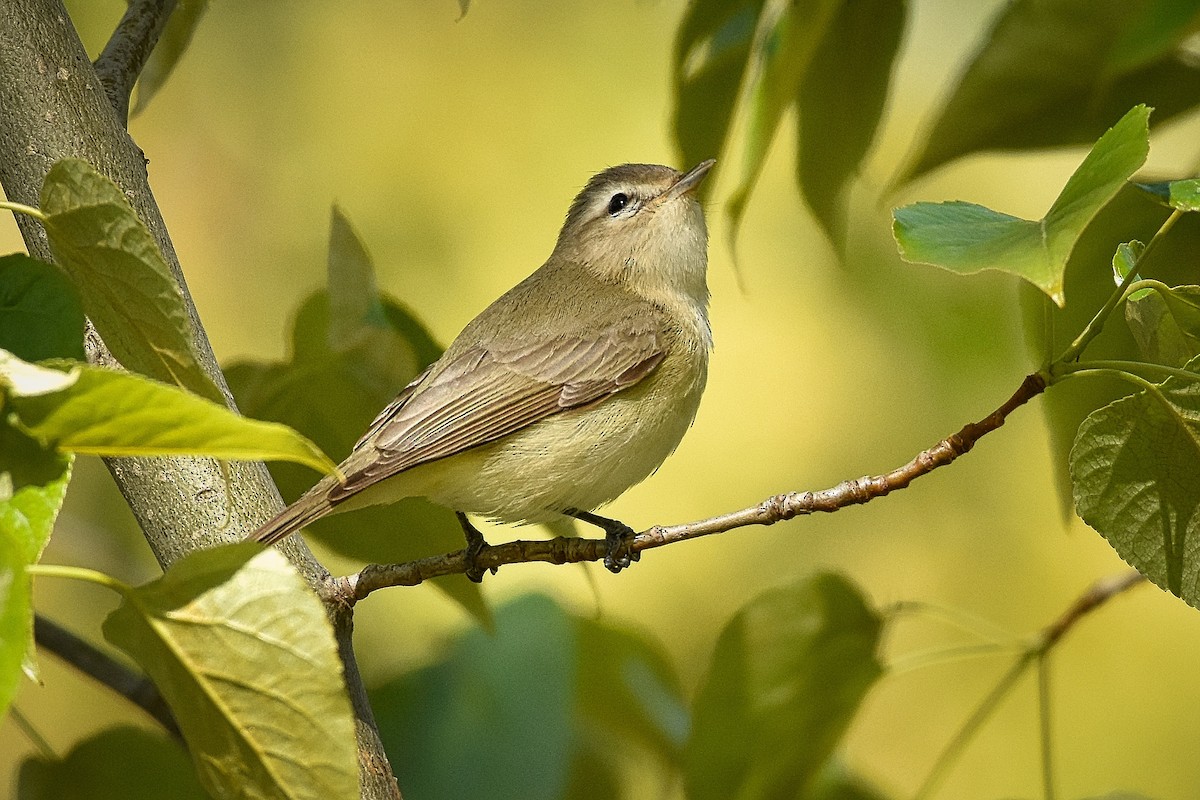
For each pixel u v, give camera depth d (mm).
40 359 5031
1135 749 13500
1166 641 13656
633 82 14883
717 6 9078
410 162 14656
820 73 9102
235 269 14555
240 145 14773
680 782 9781
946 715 13797
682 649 13375
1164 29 7402
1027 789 13477
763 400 14227
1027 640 8867
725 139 9523
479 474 9289
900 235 5605
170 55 9102
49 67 6762
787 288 14438
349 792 4863
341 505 8836
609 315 9898
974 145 8898
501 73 14930
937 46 14664
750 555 13852
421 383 9172
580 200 11359
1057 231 5316
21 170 6676
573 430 9453
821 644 9078
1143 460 6391
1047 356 6539
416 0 14953
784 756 9312
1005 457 13672
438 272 14367
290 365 8805
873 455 13906
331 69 14859
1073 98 8695
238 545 4844
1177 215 6133
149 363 5516
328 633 4832
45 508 4660
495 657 9461
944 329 13656
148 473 6809
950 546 13844
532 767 9188
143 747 7875
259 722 4898
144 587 4781
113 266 5230
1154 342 6844
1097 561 13648
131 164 6922
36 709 13367
